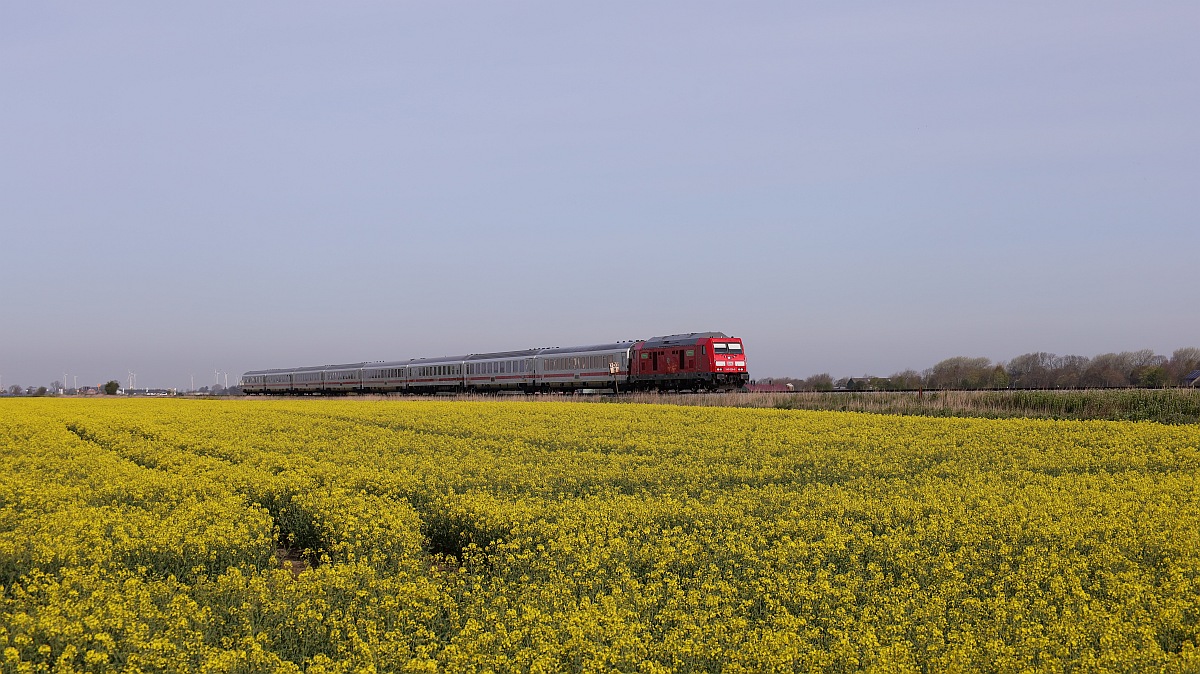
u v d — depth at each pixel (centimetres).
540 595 1095
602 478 1952
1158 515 1436
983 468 2123
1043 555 1242
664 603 1095
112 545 1277
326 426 3266
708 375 5184
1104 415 3472
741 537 1340
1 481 1814
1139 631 909
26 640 854
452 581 1220
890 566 1240
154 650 862
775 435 2727
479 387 7131
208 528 1354
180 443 2648
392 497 1780
